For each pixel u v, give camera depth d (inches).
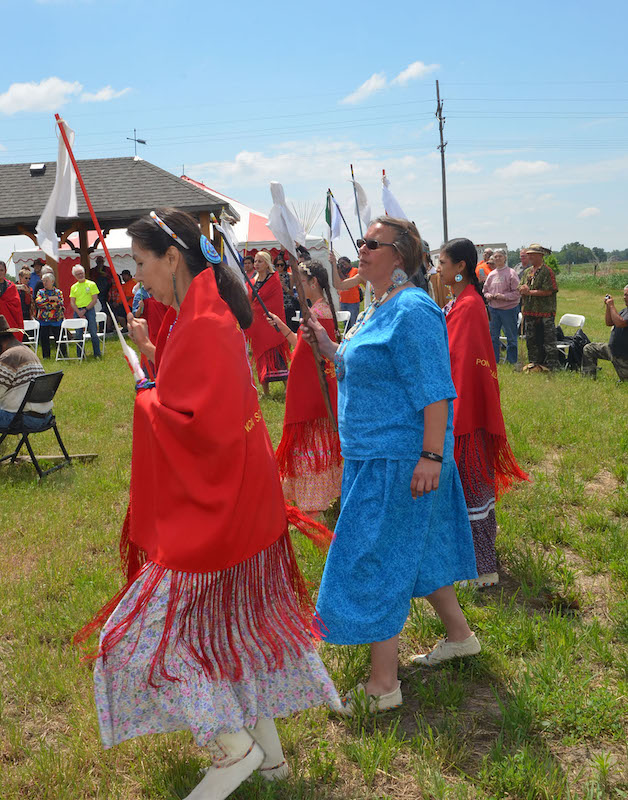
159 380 94.1
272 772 103.3
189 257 98.0
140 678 93.7
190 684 92.2
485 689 125.7
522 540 187.5
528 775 101.2
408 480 114.5
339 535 116.8
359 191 207.8
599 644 133.0
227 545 92.7
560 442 284.7
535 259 466.3
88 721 117.2
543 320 470.9
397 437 114.0
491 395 161.5
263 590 98.5
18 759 113.3
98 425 337.4
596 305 1274.6
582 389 398.6
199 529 92.0
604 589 160.6
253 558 96.8
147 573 95.8
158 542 93.9
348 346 119.0
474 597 157.5
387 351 114.0
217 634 95.4
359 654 133.0
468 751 109.8
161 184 805.2
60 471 264.2
